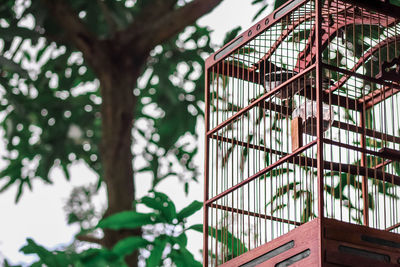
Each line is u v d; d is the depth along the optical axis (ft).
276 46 15.61
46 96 31.24
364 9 15.08
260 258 14.05
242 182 14.90
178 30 28.09
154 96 31.55
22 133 31.58
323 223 12.73
